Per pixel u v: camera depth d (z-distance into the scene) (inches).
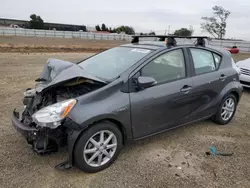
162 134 163.3
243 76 283.3
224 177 119.7
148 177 117.1
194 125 181.2
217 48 177.8
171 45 147.4
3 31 1509.6
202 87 155.0
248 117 204.8
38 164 123.0
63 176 115.3
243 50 1107.9
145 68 131.3
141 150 141.1
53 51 721.0
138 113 125.7
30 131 111.6
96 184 110.7
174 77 143.1
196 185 113.1
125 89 122.1
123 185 110.7
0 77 307.9
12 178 112.0
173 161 131.6
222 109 178.4
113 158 124.3
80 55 647.8
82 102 110.8
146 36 168.1
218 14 1884.8
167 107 138.1
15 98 221.8
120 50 158.4
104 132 118.3
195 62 155.2
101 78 128.9
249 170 126.3
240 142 157.3
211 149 145.8
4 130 156.9
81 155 112.3
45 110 109.3
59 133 114.0
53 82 116.5
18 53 599.2
